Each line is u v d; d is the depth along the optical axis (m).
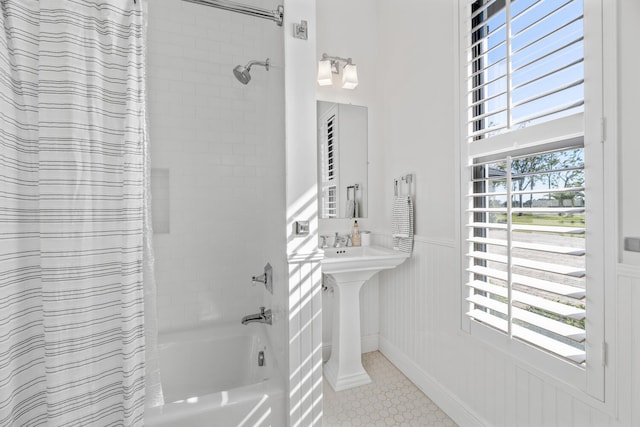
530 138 1.33
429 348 1.98
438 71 1.90
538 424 1.29
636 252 0.97
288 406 1.42
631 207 0.98
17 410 0.95
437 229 1.92
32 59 0.98
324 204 2.46
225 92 2.16
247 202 2.22
